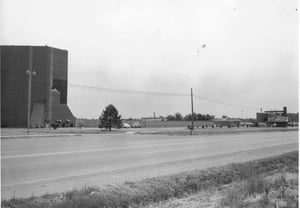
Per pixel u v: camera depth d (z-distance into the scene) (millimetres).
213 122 121000
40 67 89625
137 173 12000
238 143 29469
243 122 124562
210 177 11281
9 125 86938
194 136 42781
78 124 93812
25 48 89250
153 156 17953
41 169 12547
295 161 16141
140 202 8156
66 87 95750
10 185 9391
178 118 136125
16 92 88312
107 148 22875
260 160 15664
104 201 7672
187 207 7672
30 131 54469
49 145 25344
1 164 13688
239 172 12461
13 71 88812
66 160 15562
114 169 12922
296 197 7742
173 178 10320
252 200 7789
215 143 29391
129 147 23906
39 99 88688
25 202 7191
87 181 10227
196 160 16312
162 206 7859
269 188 8969
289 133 54406
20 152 19234
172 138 37375
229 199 7883
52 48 91000
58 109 92062
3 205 6941
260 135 47062
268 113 118500
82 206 7203
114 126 62875
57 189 8953
